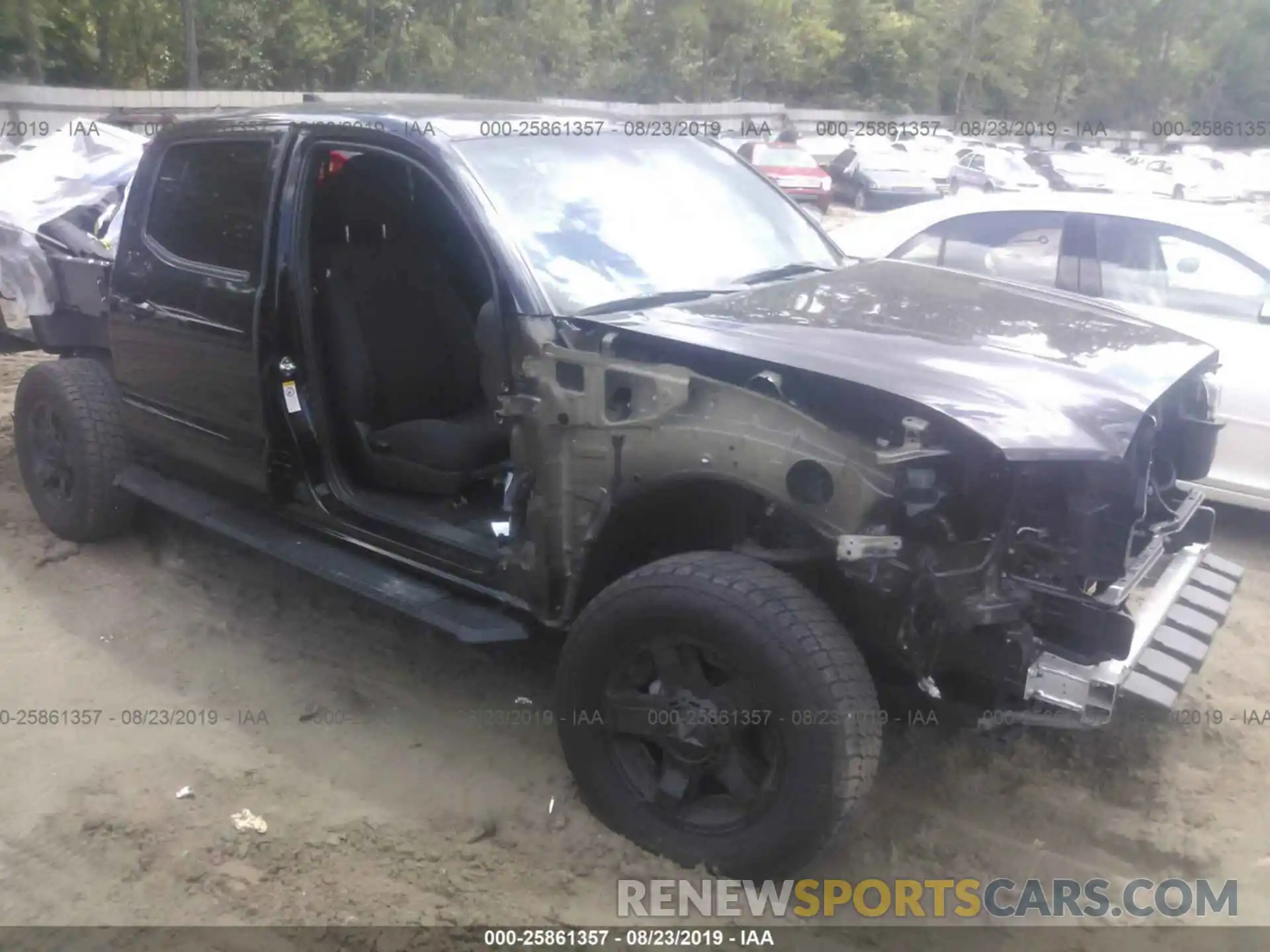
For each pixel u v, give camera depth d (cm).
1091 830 361
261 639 470
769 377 310
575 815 362
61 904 322
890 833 358
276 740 403
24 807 363
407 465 416
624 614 325
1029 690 308
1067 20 5334
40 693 428
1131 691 316
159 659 455
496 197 376
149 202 479
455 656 460
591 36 3406
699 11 3575
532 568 355
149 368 478
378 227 448
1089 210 639
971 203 681
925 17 4972
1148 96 5481
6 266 546
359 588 399
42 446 545
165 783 377
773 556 326
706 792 338
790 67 4131
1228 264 602
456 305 462
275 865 338
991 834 360
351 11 2838
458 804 369
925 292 403
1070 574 306
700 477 318
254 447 436
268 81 2695
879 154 2592
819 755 300
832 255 461
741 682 316
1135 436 312
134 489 499
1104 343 362
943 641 311
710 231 421
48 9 2288
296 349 414
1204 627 367
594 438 335
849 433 305
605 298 367
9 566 526
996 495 302
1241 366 586
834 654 303
